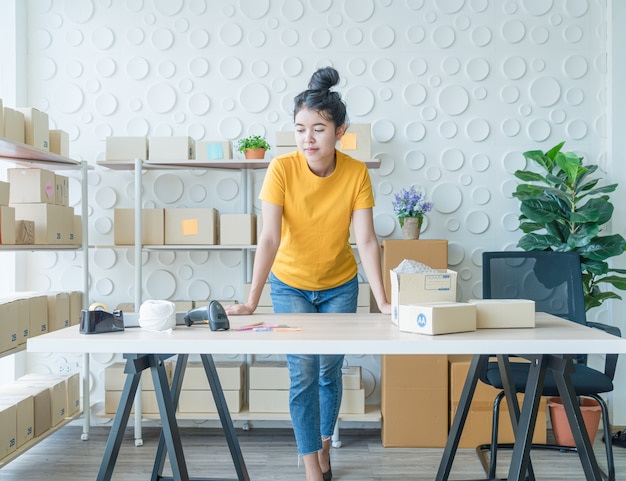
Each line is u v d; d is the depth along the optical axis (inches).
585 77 141.0
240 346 55.2
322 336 57.8
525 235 132.3
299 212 83.3
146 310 61.7
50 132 124.3
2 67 136.6
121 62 142.4
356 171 83.9
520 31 141.3
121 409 61.7
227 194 142.3
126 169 135.9
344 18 141.3
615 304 137.6
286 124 141.5
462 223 141.6
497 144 141.5
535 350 55.8
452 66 141.3
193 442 128.5
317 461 89.7
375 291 83.7
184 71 142.0
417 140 141.4
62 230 124.4
